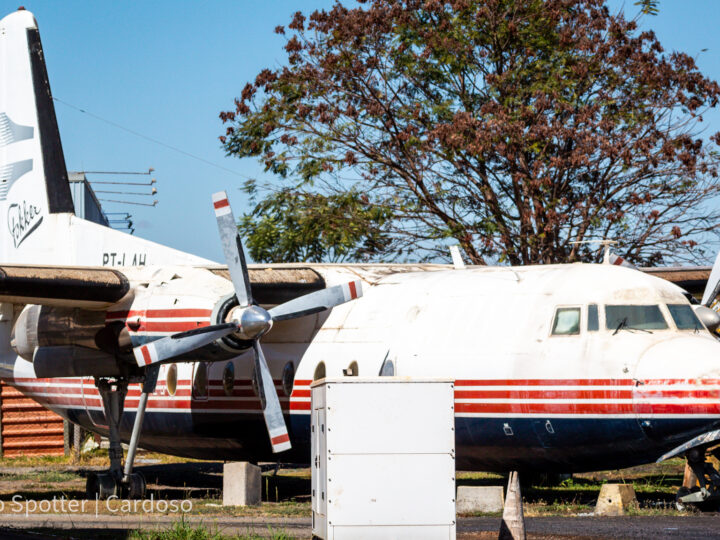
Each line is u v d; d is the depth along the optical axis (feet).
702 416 74.33
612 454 80.18
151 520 76.95
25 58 120.67
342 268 102.06
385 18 161.27
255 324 83.25
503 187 163.73
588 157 148.56
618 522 70.13
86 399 114.01
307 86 167.53
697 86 154.30
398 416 57.21
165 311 88.74
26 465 142.10
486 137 149.38
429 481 56.90
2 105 123.24
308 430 93.56
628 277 83.76
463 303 88.84
